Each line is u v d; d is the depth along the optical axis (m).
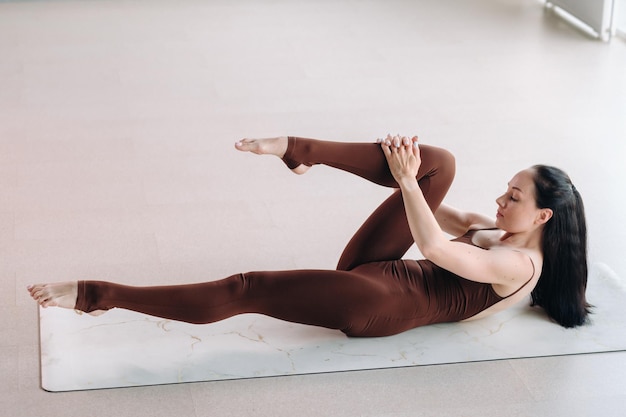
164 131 4.58
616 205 3.88
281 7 6.80
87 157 4.27
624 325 2.99
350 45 5.95
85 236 3.55
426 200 2.88
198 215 3.75
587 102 5.01
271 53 5.79
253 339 2.89
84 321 2.95
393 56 5.75
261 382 2.69
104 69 5.45
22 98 4.96
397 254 2.92
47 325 2.92
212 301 2.64
